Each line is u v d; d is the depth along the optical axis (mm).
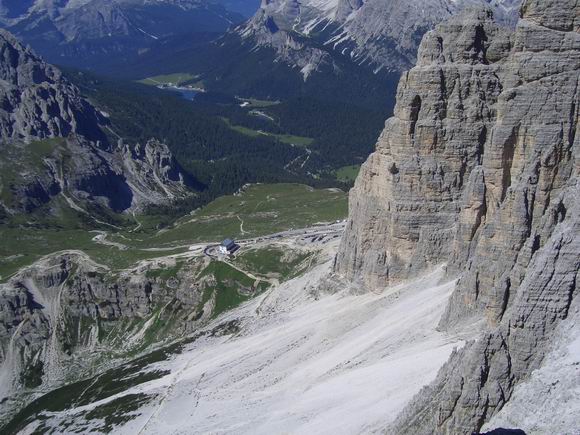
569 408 67312
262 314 193375
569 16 109438
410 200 145625
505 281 93438
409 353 105188
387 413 88375
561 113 107250
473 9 142875
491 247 105000
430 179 143750
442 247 143375
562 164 103188
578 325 74312
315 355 135000
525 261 91250
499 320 94250
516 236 102250
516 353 76500
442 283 132250
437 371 92250
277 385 128000
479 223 126250
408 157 145375
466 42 140375
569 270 76938
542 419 68688
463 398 76188
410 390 91500
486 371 76688
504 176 117188
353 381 105938
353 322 140750
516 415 71375
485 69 140000
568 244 78062
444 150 142875
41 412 181250
